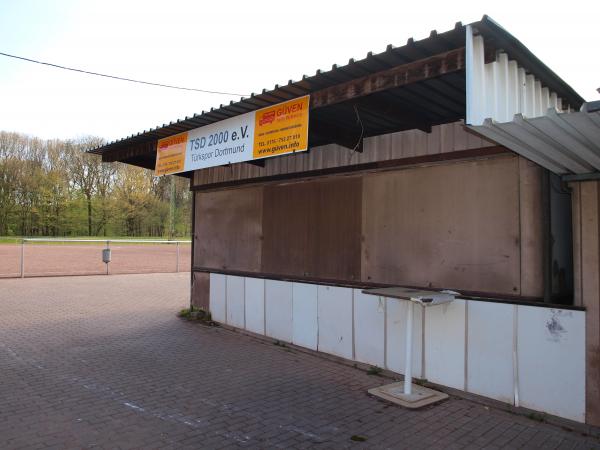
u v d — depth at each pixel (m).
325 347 6.39
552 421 4.14
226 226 8.43
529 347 4.37
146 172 57.38
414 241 5.48
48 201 52.81
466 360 4.83
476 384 4.74
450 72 3.59
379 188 5.89
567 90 4.41
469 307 4.83
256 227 7.76
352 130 5.92
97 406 4.44
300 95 4.79
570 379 4.09
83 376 5.40
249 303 7.75
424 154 5.38
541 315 4.30
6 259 23.14
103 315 9.39
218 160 5.94
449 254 5.14
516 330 4.46
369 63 3.87
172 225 56.12
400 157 5.63
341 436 3.83
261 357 6.37
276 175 7.30
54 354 6.37
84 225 54.81
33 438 3.68
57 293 12.43
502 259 4.71
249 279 7.76
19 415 4.17
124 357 6.29
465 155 4.97
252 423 4.09
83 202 54.72
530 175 4.54
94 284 14.57
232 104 5.22
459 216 5.07
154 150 7.20
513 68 3.65
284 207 7.24
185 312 9.25
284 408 4.46
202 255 9.04
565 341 4.13
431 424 4.09
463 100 4.68
